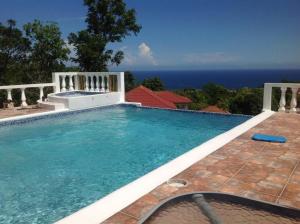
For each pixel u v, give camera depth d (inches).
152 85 2252.7
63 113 433.7
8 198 182.5
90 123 400.5
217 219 112.9
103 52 934.4
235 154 203.8
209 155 201.5
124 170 230.4
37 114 401.7
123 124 395.9
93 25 942.4
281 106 378.3
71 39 906.7
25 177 216.7
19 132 347.6
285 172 170.1
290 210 120.3
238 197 129.3
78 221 119.4
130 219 120.7
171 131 358.6
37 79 921.5
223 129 366.9
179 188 149.1
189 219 113.3
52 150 282.4
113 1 922.7
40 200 179.3
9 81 905.5
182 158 194.9
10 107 459.8
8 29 944.3
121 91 541.6
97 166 239.5
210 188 148.8
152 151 279.1
